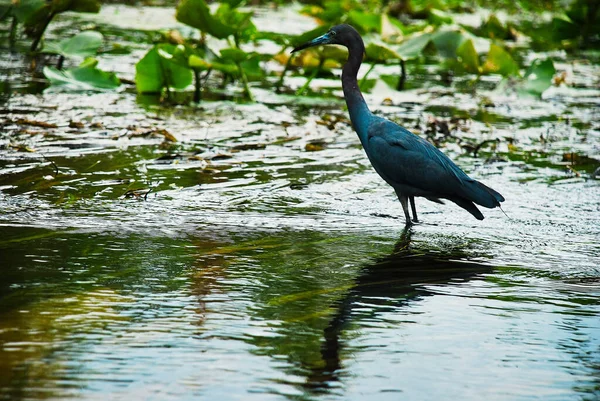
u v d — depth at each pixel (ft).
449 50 68.28
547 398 20.15
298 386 20.29
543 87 64.39
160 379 20.29
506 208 37.45
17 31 77.25
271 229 33.22
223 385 20.15
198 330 23.29
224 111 54.95
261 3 113.29
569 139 51.70
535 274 29.27
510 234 33.83
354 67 37.42
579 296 27.22
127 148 44.37
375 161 35.24
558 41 86.99
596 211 37.32
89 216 33.45
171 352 21.81
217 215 34.60
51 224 32.24
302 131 50.62
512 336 23.84
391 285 27.66
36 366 20.66
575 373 21.54
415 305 25.99
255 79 67.05
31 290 25.62
